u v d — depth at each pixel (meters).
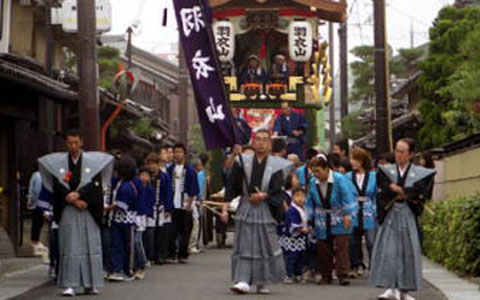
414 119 31.47
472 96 22.34
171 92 60.88
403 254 10.64
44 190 12.27
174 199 17.00
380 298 10.94
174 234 16.89
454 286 12.11
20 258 17.09
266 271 11.63
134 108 28.67
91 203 11.49
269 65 23.88
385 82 20.61
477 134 15.83
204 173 22.98
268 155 11.84
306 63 23.83
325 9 23.48
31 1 23.19
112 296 11.43
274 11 23.47
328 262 12.99
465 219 13.38
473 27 28.14
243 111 23.23
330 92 24.39
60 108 25.98
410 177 10.68
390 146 20.58
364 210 14.24
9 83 16.53
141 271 13.84
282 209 11.77
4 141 18.36
